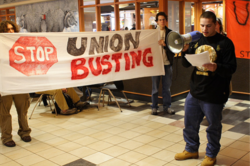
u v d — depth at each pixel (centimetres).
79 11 708
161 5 555
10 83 352
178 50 301
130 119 486
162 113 517
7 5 915
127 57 455
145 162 316
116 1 629
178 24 602
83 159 328
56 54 388
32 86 371
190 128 312
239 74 594
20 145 380
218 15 621
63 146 372
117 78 451
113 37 437
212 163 296
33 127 458
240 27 495
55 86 391
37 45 371
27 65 364
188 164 307
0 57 342
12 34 350
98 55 426
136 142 377
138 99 636
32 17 844
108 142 380
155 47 478
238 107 537
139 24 601
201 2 635
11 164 321
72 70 405
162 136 397
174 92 604
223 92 280
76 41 403
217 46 277
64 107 521
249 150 340
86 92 650
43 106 607
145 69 474
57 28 776
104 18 678
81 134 417
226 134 397
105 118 498
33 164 320
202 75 286
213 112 284
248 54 497
